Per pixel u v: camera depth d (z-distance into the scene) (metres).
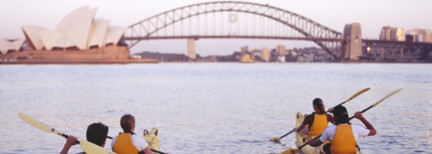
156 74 86.81
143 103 26.22
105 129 6.76
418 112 20.30
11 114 20.41
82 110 22.28
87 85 46.66
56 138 13.78
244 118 18.80
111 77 70.00
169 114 20.39
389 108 22.16
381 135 13.87
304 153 10.95
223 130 15.42
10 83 50.06
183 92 36.28
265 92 36.25
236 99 29.06
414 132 14.47
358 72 101.75
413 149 11.82
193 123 17.23
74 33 148.12
